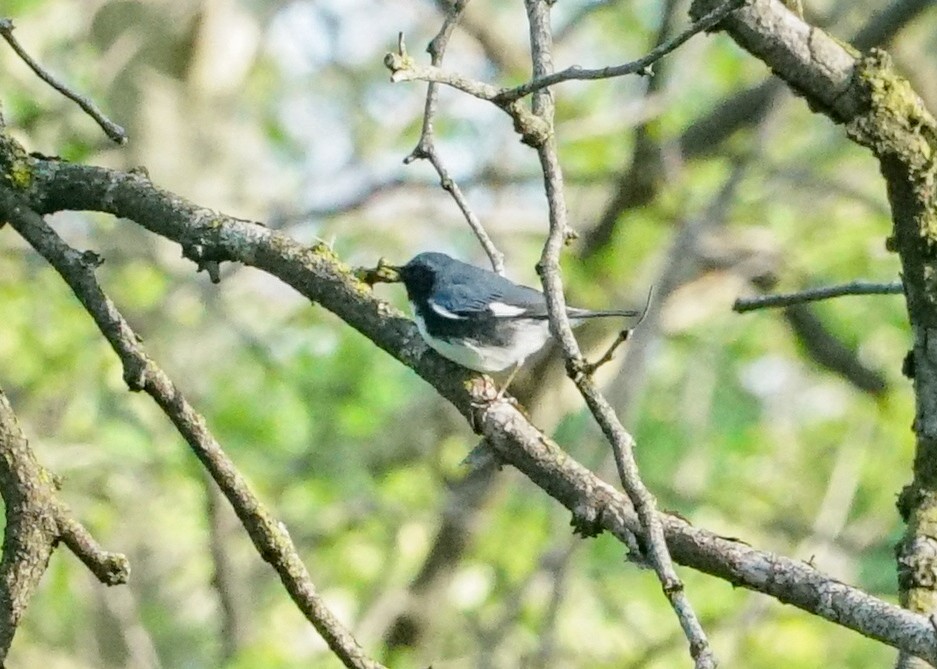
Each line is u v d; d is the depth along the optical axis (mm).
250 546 16766
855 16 15508
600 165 16000
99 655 17047
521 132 5238
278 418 16703
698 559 4645
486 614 16562
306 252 6242
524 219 16578
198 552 17422
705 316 17078
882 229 15570
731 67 16188
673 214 15453
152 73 17781
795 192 16453
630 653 15727
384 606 15469
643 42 17562
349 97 20078
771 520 16797
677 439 17859
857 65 5289
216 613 17172
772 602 14188
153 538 17156
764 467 18609
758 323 17594
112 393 15781
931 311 5512
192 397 15719
